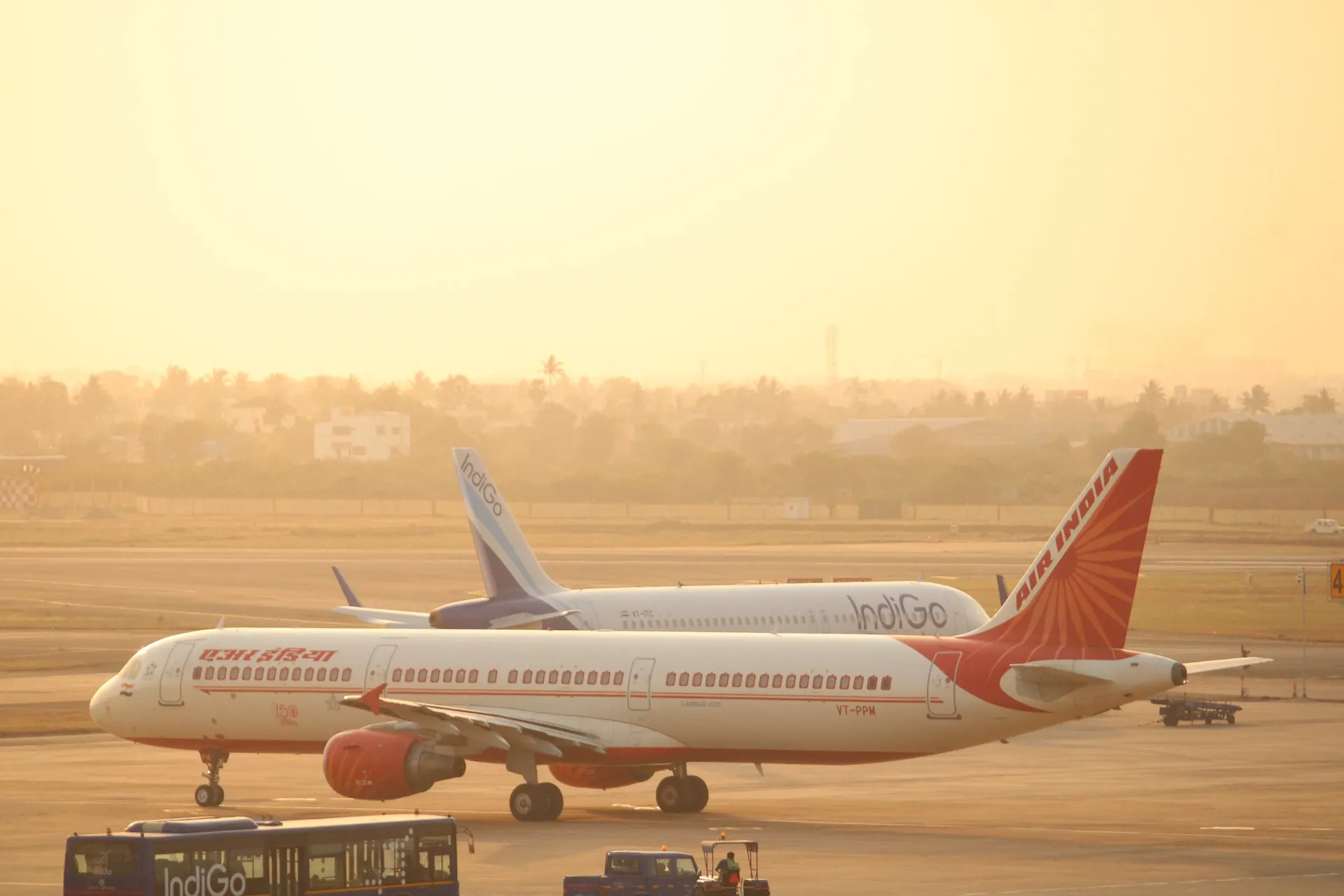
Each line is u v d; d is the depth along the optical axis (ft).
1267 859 411.13
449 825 335.67
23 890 373.81
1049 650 470.39
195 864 305.53
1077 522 471.21
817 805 524.93
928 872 391.45
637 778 526.98
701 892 328.70
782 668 489.67
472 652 522.47
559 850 431.02
